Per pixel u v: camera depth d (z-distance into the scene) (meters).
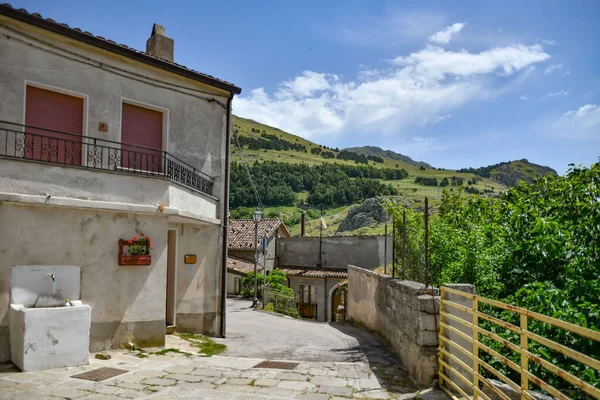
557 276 7.67
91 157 9.37
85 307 7.74
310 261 34.31
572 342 5.99
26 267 7.82
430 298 6.52
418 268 10.66
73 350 7.58
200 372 7.48
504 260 8.49
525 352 3.98
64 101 9.43
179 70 11.01
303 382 6.88
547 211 9.05
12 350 7.58
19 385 6.45
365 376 7.21
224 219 12.27
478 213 10.99
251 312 21.45
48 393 6.15
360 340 11.12
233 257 33.19
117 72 10.09
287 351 9.96
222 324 12.10
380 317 11.12
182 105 11.41
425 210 7.14
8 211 7.82
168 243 11.56
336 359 8.86
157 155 10.95
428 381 6.37
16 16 8.39
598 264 6.74
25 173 7.93
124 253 8.98
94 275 8.69
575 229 7.75
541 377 6.25
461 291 5.81
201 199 11.33
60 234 8.34
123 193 9.07
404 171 187.88
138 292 9.22
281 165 136.38
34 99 9.02
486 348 4.81
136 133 10.62
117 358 8.30
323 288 31.36
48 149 9.13
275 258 35.00
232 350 10.11
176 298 11.47
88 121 9.61
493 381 5.80
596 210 7.41
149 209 9.29
